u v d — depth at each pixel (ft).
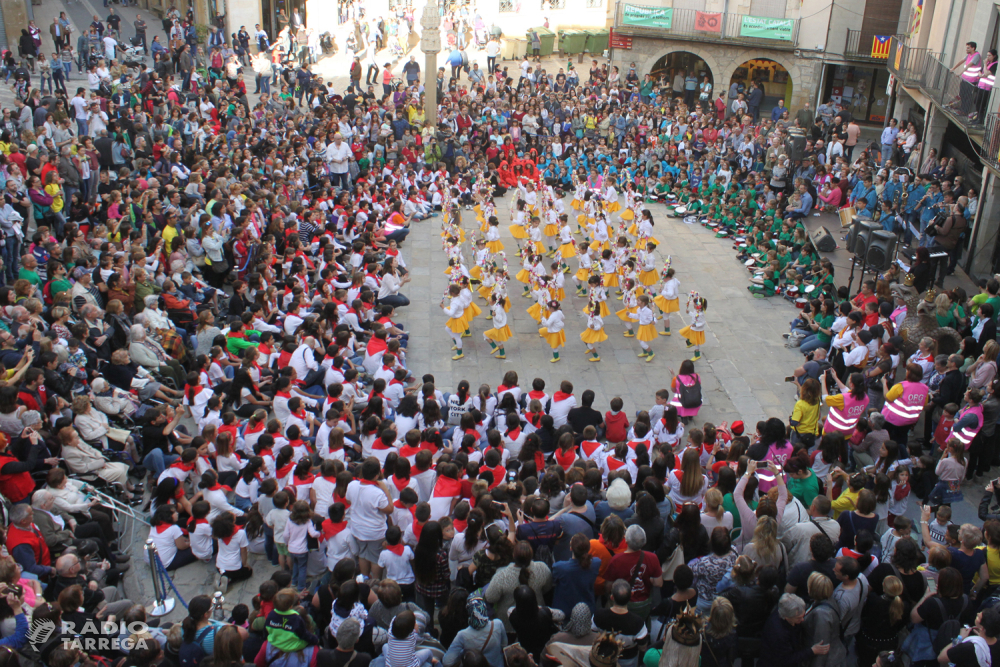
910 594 25.64
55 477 31.68
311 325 48.57
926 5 87.20
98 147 67.31
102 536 31.65
